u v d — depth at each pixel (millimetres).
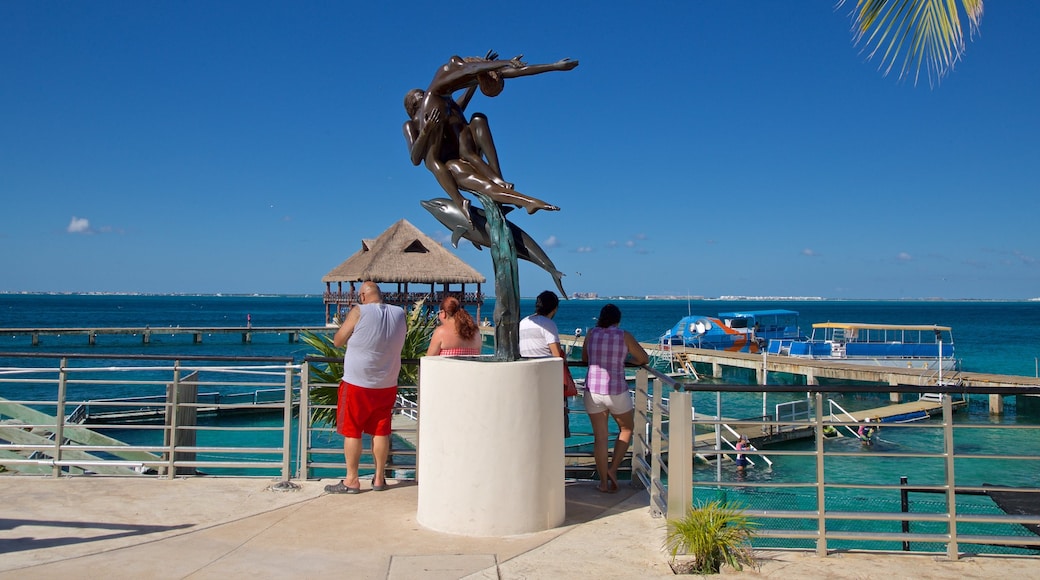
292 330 59625
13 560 4297
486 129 5543
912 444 19781
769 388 4496
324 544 4688
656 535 4898
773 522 7598
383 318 5852
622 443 6059
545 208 5102
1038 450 18922
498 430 4902
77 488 5973
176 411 6371
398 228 40469
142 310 149625
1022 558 4492
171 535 4824
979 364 45906
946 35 4762
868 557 4508
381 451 5984
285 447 6250
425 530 5000
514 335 5332
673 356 40656
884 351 38031
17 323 86438
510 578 4121
